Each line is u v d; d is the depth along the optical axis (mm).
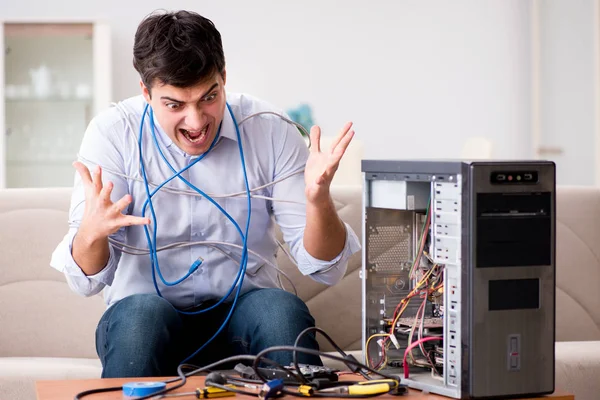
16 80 5488
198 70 1516
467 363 1197
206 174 1781
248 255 1815
